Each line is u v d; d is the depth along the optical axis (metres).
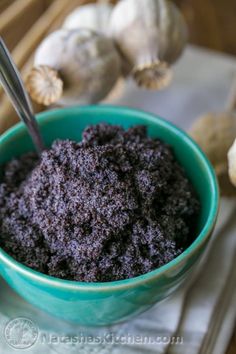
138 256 0.22
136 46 0.30
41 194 0.22
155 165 0.23
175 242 0.23
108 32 0.31
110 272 0.22
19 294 0.24
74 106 0.28
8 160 0.25
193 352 0.24
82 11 0.32
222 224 0.28
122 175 0.22
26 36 0.31
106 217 0.22
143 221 0.22
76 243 0.22
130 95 0.34
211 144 0.29
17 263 0.21
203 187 0.24
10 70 0.22
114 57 0.29
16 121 0.28
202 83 0.34
